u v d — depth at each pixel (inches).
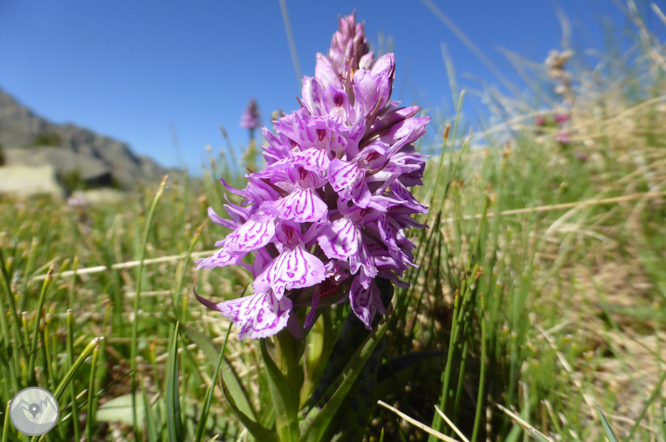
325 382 3.4
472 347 4.6
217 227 7.9
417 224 3.4
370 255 3.1
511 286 5.1
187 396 4.7
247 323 2.9
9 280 3.4
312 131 3.1
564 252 6.6
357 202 2.9
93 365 3.0
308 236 3.0
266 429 3.1
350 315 3.5
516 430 3.6
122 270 7.0
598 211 8.6
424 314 5.3
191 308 6.0
